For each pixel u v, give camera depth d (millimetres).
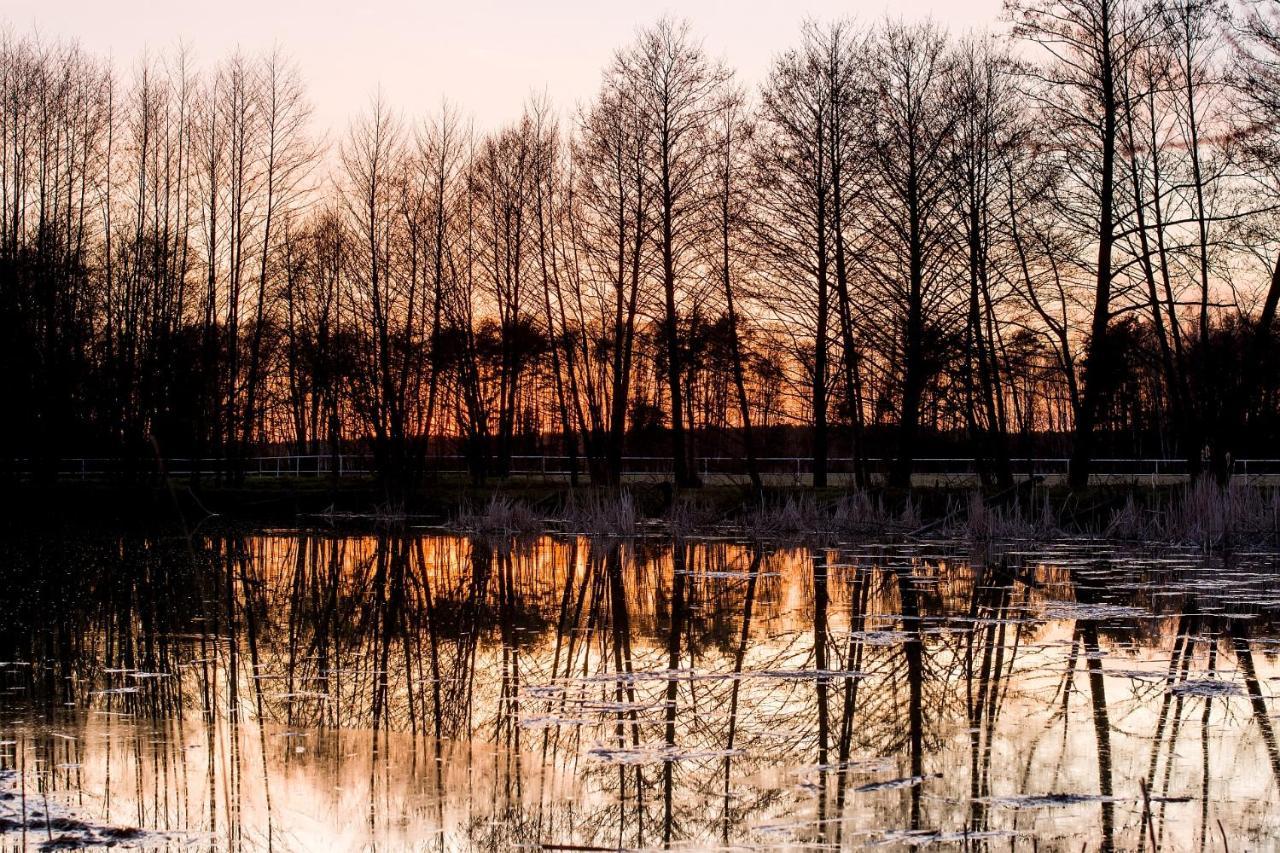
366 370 34031
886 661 9266
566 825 5387
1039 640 10117
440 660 9555
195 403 32594
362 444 36375
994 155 26781
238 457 33906
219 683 8555
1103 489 23547
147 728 7188
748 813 5539
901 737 6918
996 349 28766
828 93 27375
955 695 8000
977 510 20859
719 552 19312
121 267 34750
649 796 5801
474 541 22031
